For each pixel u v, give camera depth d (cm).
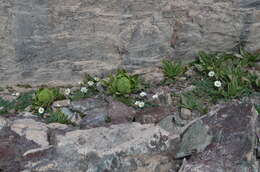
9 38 254
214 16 274
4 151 204
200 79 267
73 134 207
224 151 201
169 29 272
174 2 268
